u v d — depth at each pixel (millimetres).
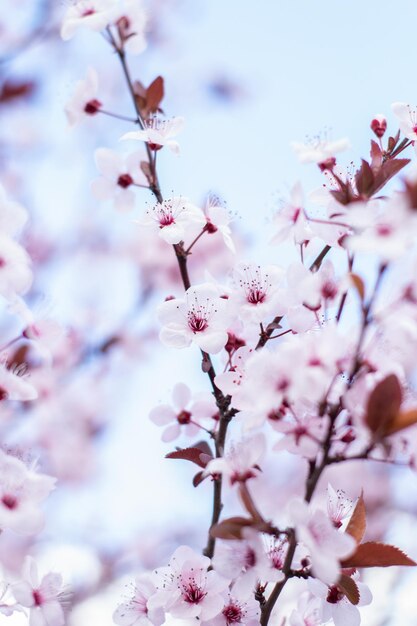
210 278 654
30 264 638
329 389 567
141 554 1291
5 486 622
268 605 586
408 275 569
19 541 1159
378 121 660
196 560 617
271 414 582
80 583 1067
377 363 570
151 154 710
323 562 556
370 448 566
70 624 920
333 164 618
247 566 579
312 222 607
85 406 1250
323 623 615
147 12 733
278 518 593
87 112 728
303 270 604
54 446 1219
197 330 634
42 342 667
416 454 568
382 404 559
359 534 587
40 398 1103
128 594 636
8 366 665
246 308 624
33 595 639
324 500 614
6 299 635
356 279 562
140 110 714
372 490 1304
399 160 606
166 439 668
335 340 566
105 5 716
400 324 559
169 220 655
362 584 607
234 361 627
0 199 634
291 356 568
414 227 557
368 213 565
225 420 632
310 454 579
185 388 669
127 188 719
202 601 613
